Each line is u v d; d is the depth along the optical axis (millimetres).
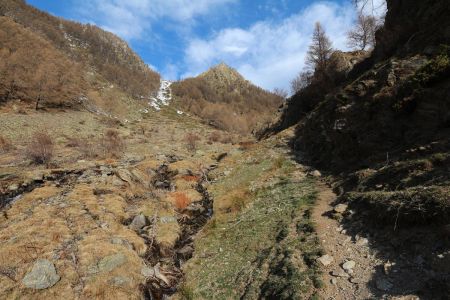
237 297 9398
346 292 7461
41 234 13250
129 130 58156
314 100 34188
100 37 193375
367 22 42812
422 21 18203
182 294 10703
